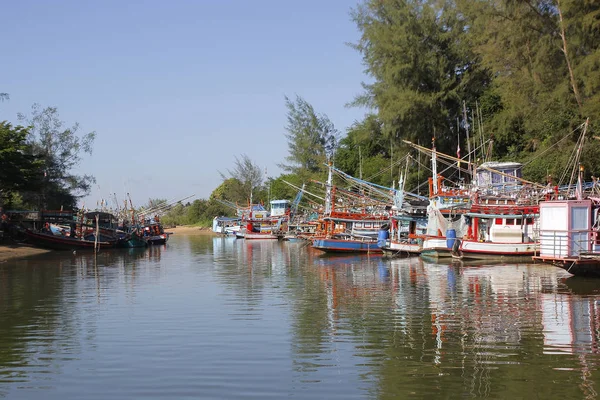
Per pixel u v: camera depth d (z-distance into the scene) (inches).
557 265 1223.5
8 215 2645.2
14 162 2603.3
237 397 568.1
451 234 1761.8
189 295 1164.5
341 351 713.6
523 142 2426.2
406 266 1644.9
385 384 595.8
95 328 858.8
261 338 782.5
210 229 5403.5
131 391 588.1
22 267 1796.3
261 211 4227.4
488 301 1011.9
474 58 2578.7
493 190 1838.1
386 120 2586.1
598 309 916.6
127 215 3304.6
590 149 1827.0
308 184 3814.0
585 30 1803.6
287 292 1185.4
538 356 673.6
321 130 4106.8
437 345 730.2
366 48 2785.4
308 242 2967.5
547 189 1721.2
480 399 551.2
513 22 1984.5
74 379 625.9
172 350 728.3
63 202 3521.2
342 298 1094.4
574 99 1971.0
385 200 2503.7
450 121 2689.5
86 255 2320.4
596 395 552.1
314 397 565.3
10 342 779.4
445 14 2645.2
